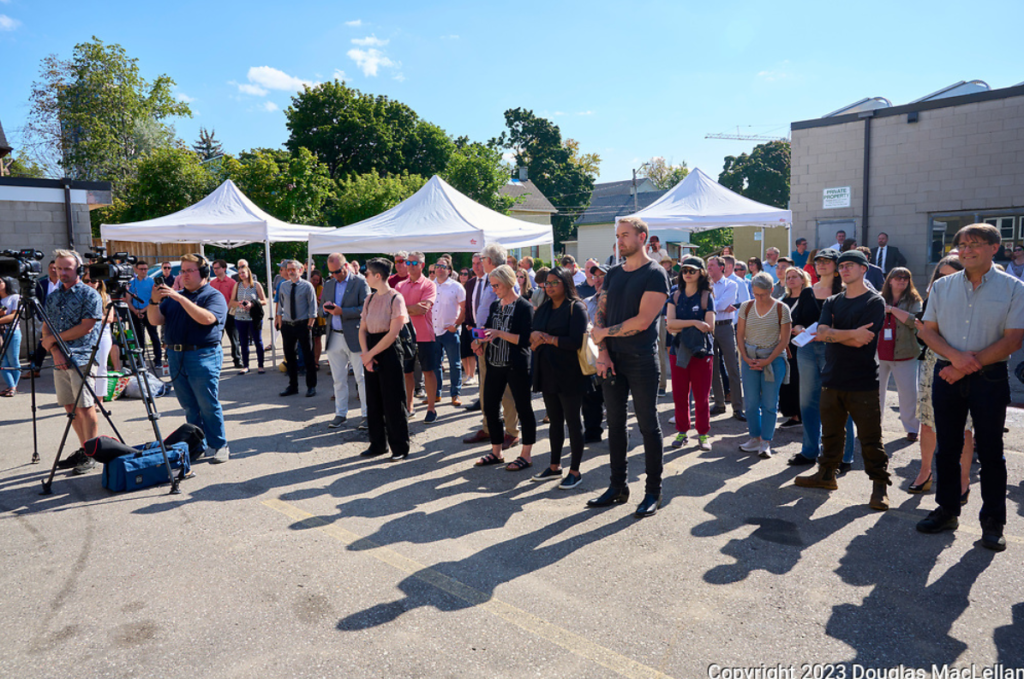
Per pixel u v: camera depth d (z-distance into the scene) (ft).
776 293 26.45
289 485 15.76
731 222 32.78
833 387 13.89
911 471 15.94
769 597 10.07
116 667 8.54
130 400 26.43
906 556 11.39
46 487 15.20
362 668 8.41
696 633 9.14
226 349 42.24
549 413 15.85
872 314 13.20
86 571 11.28
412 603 10.05
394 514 13.80
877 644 8.80
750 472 16.24
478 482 15.88
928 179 42.60
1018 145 39.52
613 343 13.46
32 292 16.10
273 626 9.45
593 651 8.74
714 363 22.43
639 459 17.62
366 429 21.03
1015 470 15.60
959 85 48.75
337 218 93.25
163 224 34.60
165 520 13.57
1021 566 10.93
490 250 17.29
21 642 9.14
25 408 25.04
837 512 13.48
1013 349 10.98
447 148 123.85
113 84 122.93
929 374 14.08
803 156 46.96
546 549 11.95
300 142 111.75
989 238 11.07
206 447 18.16
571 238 180.14
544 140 200.85
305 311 26.32
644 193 172.55
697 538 12.32
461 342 23.45
